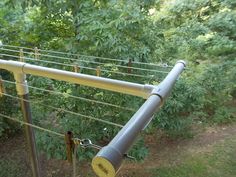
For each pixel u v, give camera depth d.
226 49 3.58
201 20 3.93
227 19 3.63
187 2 3.89
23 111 1.29
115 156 0.60
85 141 0.92
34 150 1.35
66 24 2.86
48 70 1.07
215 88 3.52
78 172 2.86
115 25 2.39
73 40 2.67
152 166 2.98
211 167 2.90
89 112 2.60
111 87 0.97
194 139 3.37
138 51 2.46
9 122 3.38
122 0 2.67
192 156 3.09
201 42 3.51
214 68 3.52
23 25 2.99
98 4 2.69
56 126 2.76
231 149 3.13
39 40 2.91
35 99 2.67
